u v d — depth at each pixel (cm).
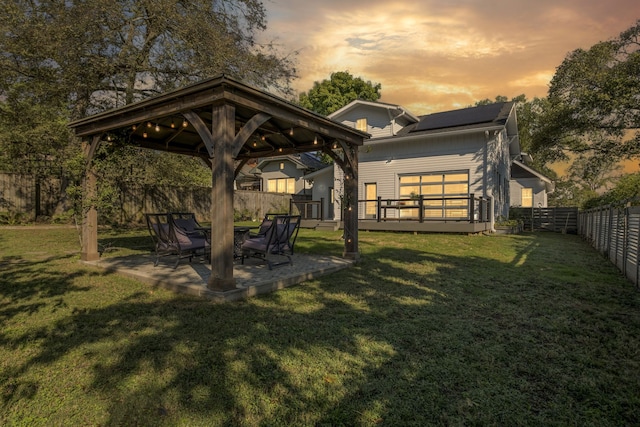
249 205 2017
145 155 1266
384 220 1400
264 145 870
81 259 664
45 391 218
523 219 1767
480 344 296
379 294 454
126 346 284
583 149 1938
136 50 1169
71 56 1031
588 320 359
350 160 694
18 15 967
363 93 2514
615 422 194
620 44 1639
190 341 295
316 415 198
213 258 435
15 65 1044
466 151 1351
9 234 1019
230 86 408
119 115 563
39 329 319
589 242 1134
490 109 1518
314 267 601
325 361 262
